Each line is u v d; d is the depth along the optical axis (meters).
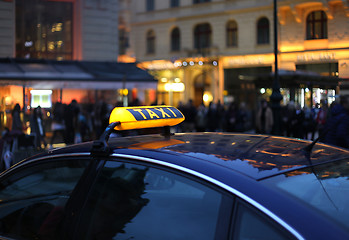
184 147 2.12
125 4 35.12
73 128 14.60
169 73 31.50
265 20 27.12
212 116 17.23
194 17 29.92
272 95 11.44
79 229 2.05
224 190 1.72
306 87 13.35
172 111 2.58
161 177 1.92
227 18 28.50
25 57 19.08
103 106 15.20
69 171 2.23
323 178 1.89
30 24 19.22
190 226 1.76
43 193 2.28
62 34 20.03
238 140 2.35
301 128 13.62
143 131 7.64
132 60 32.56
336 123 6.79
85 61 19.58
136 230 1.91
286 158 2.03
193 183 1.82
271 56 26.77
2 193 2.50
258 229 1.58
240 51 28.02
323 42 15.91
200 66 29.48
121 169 2.06
